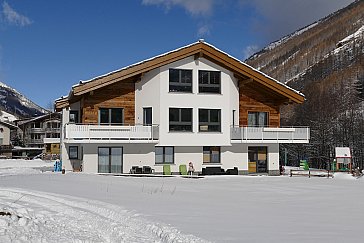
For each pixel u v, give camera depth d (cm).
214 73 2847
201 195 1412
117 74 2608
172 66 2738
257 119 3042
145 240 756
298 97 2952
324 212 1029
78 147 2942
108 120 2700
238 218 936
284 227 822
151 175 2412
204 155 2839
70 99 2867
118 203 1186
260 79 2880
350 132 5516
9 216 969
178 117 2745
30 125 8844
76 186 1659
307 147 5609
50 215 1023
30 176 2175
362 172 3253
